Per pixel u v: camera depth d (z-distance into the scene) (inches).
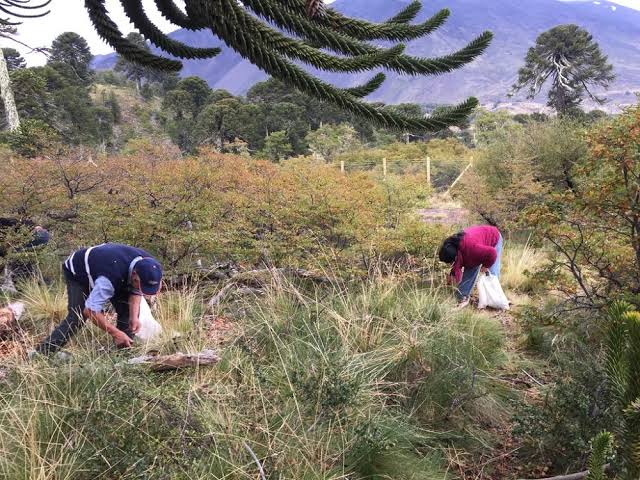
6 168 326.3
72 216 310.7
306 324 157.6
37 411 107.7
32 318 184.5
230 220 274.7
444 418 140.6
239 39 113.1
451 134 1886.1
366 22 129.0
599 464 65.5
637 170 147.6
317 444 111.7
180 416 107.5
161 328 166.4
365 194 300.8
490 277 231.1
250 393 122.0
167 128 2583.7
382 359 148.8
